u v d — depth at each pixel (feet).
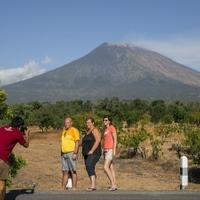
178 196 37.42
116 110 211.61
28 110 179.52
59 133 163.84
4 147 33.58
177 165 81.92
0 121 47.14
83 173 73.56
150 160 89.10
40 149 108.68
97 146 41.37
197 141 74.02
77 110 224.53
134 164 85.20
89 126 41.86
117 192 38.70
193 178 69.56
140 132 98.58
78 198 36.40
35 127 194.70
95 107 256.93
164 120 182.60
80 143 45.75
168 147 103.24
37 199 35.99
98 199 36.19
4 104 48.52
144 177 72.13
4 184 33.76
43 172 71.87
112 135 41.96
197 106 266.16
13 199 35.91
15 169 45.73
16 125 34.12
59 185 61.77
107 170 41.47
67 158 43.29
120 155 96.84
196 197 37.14
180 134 126.82
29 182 62.34
